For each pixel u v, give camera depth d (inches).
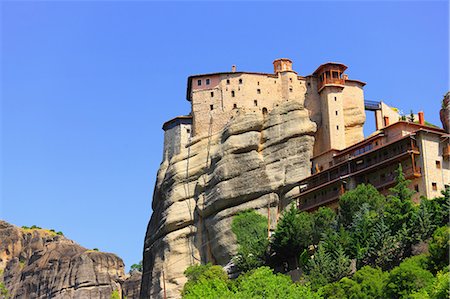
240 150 5103.3
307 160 5000.0
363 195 3774.6
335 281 3112.7
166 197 5364.2
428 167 3900.1
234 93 5403.5
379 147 4128.9
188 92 5762.8
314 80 5428.2
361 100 5398.6
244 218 4795.8
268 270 2955.2
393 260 3075.8
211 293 3120.1
